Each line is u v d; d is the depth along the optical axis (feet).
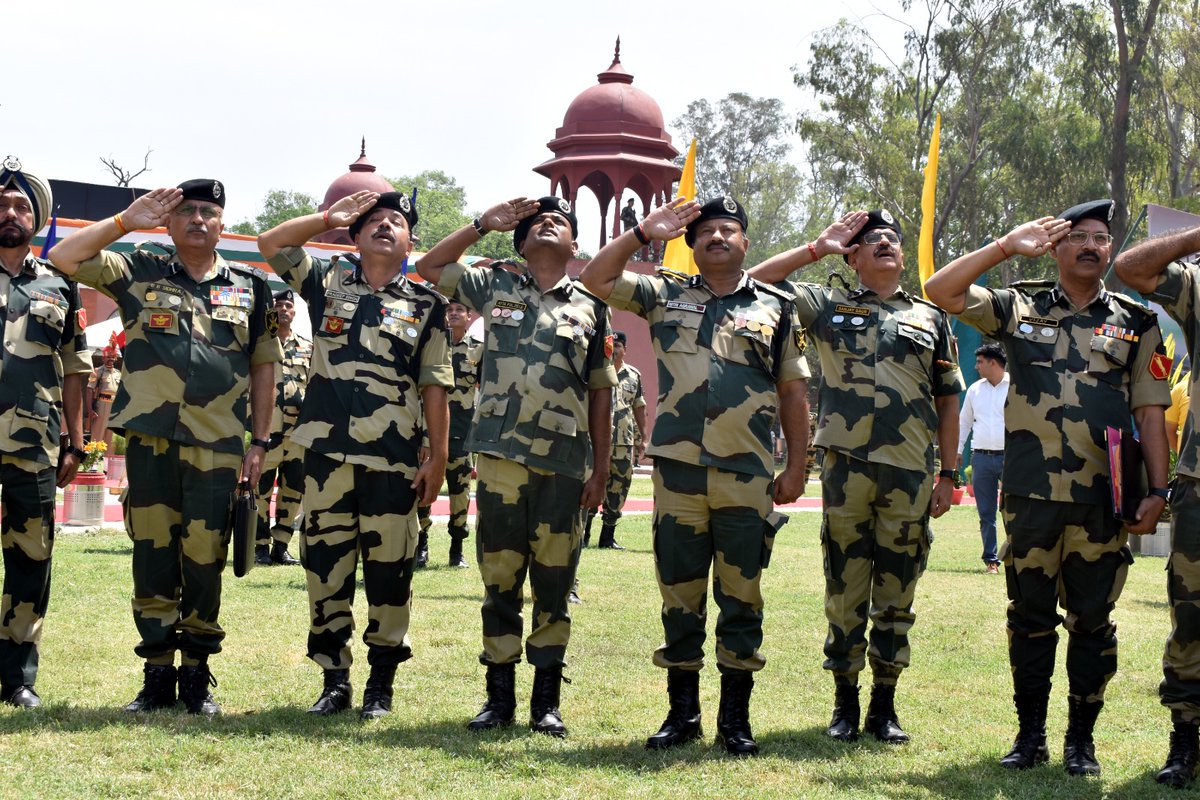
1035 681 18.26
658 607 30.94
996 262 18.16
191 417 18.98
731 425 18.11
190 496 19.03
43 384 19.31
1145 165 127.13
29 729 17.48
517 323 19.21
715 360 18.29
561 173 99.71
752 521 18.15
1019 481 18.17
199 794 15.08
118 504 50.29
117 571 32.50
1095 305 18.42
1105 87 127.24
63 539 39.63
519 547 18.92
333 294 19.75
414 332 19.70
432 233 256.73
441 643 25.44
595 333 19.47
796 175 195.42
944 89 135.54
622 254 18.30
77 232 18.62
